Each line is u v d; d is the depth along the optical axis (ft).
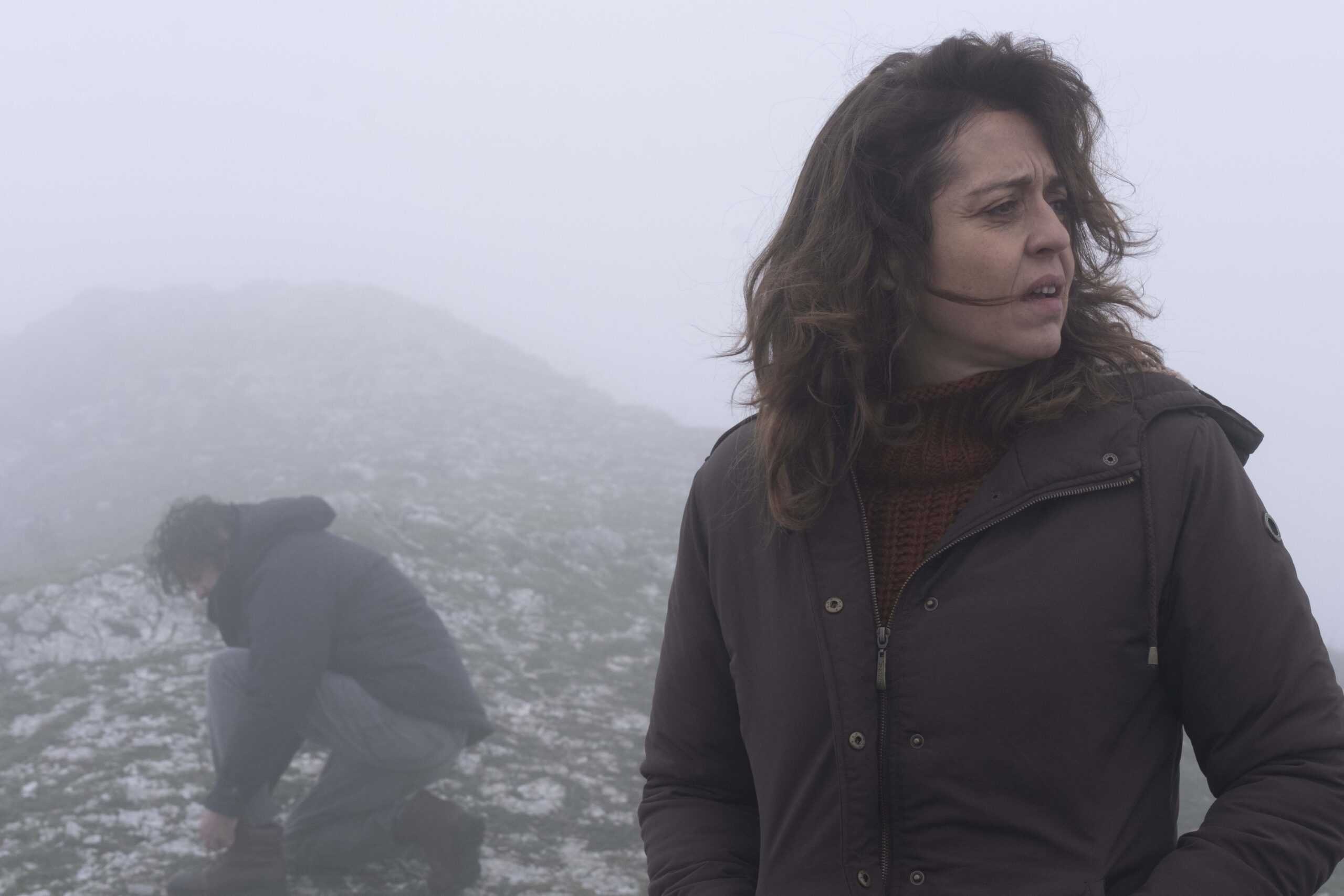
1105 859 3.05
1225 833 2.94
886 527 3.55
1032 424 3.34
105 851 15.34
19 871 14.55
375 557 14.42
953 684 3.16
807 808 3.46
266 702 13.12
